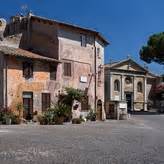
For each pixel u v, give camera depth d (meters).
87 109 48.47
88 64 49.53
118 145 19.97
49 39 46.12
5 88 39.72
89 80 49.53
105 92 75.19
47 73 43.72
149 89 84.25
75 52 47.59
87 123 41.94
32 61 42.12
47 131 28.31
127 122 45.38
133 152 17.28
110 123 42.88
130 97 79.19
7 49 41.91
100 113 50.69
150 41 69.06
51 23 45.94
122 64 77.56
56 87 44.72
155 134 27.84
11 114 38.47
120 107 52.44
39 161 14.44
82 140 22.19
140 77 80.62
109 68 75.50
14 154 16.08
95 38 50.81
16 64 40.69
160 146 19.81
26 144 19.56
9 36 46.41
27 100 41.66
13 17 48.88
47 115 39.12
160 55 68.06
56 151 17.17
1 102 39.69
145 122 45.88
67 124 39.41
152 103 83.06
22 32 47.44
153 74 86.06
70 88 44.88
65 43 46.31
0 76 39.84
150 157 15.84
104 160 14.85
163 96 81.81
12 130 28.81
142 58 70.25
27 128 31.41
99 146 19.38
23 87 41.22
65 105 42.84
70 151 17.27
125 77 78.06
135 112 70.06
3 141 20.72
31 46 47.28
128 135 26.31
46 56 45.88
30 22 47.53
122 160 14.93
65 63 46.16
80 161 14.53
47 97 43.66
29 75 41.84
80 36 48.47
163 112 70.06
